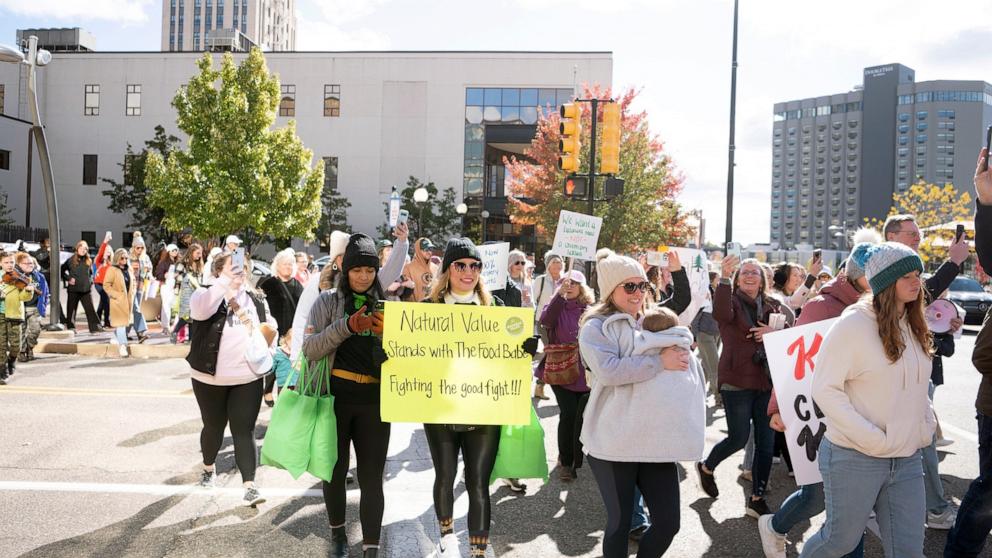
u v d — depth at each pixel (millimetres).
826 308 4457
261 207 34531
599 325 3680
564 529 4844
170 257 14586
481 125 51500
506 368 4016
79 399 8617
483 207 51594
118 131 52562
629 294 3693
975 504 3764
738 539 4699
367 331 3963
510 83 51188
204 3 136750
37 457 6164
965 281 23000
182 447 6613
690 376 3551
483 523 3920
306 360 4148
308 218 37094
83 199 52812
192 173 34500
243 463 5117
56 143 52938
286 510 5062
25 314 11672
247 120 34406
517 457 4133
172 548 4348
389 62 51594
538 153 34031
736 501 5488
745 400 5141
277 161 35875
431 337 3990
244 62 34906
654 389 3457
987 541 4598
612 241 29328
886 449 3121
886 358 3127
